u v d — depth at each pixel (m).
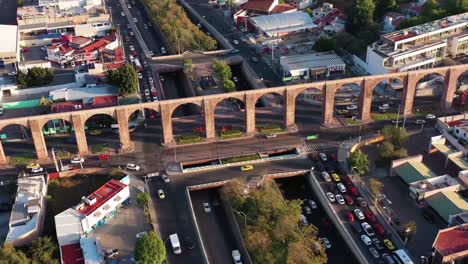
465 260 149.38
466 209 167.12
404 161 191.62
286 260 151.25
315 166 198.50
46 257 150.75
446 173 192.88
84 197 174.25
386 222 169.25
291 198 190.00
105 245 162.62
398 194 183.12
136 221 173.00
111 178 194.50
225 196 184.38
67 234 160.25
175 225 171.50
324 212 181.62
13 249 151.00
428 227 167.12
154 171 198.00
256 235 160.62
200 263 156.62
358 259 159.25
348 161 196.25
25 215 168.75
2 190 191.00
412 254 156.75
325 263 158.25
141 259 147.25
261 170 197.00
